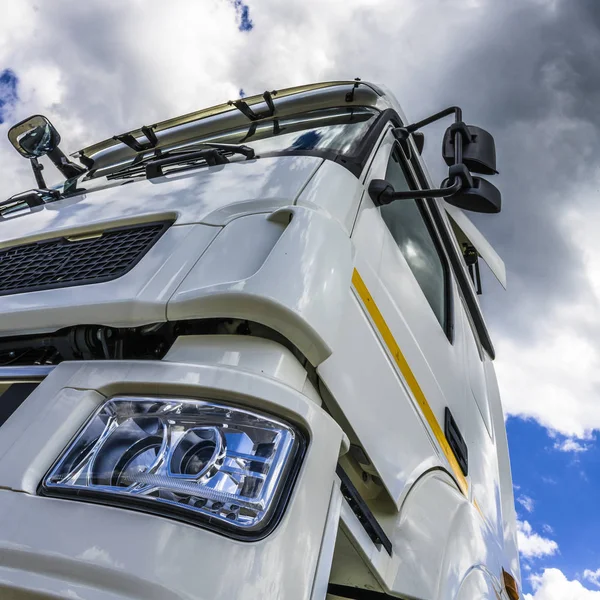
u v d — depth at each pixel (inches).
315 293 52.0
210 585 33.3
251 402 43.2
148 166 86.0
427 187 114.1
